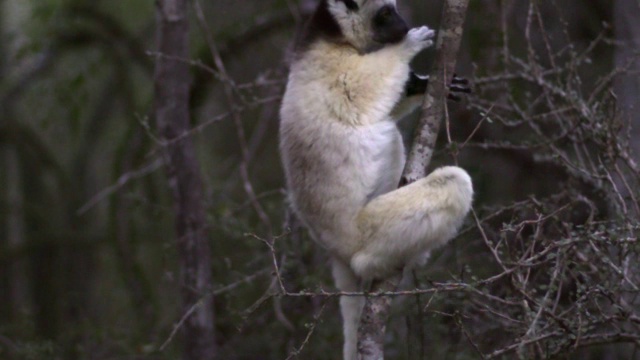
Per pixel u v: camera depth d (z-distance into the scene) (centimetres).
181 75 1241
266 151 1811
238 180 1570
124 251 1631
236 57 1664
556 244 732
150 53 1139
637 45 1328
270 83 1223
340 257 847
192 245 1230
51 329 1962
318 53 886
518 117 1207
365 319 783
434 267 1094
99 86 2095
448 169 801
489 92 1273
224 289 1075
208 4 1894
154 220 1609
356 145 843
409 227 798
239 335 1284
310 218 859
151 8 2186
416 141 805
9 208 2172
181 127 1238
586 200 860
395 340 1186
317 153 849
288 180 883
